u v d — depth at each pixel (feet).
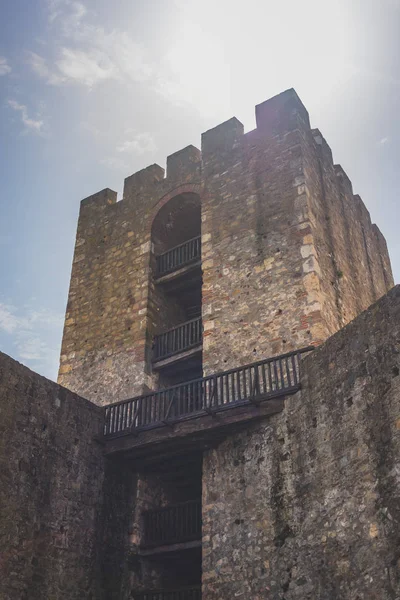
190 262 66.80
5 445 46.14
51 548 47.14
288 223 59.57
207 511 48.39
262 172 64.49
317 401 43.19
